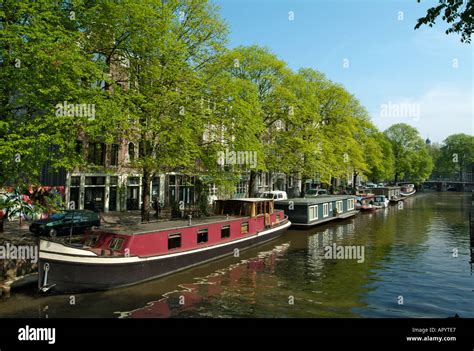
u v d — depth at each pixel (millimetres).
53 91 11336
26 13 11648
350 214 34594
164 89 16719
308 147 30438
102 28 15336
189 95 18109
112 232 13453
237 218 18922
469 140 92875
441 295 12734
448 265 16891
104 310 10820
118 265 12156
